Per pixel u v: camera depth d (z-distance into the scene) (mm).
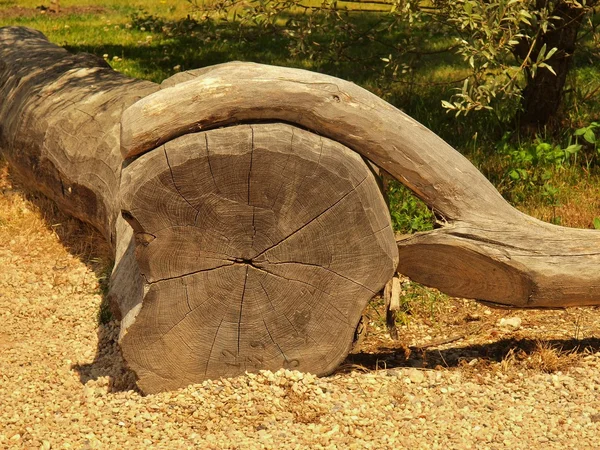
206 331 3826
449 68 9938
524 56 7160
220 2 6438
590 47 7781
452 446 3418
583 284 4051
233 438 3475
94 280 5660
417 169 3932
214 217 3680
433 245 4035
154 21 9016
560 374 4070
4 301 5391
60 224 6480
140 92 6086
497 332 4742
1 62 7812
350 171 3689
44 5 15734
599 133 7461
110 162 5473
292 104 3705
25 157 6660
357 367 4164
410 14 5609
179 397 3787
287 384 3842
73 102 6273
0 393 4133
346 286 3826
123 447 3453
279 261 3771
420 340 4691
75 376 4328
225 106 3656
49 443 3514
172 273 3725
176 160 3578
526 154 6680
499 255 4004
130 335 3768
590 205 6137
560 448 3396
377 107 3850
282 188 3674
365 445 3424
